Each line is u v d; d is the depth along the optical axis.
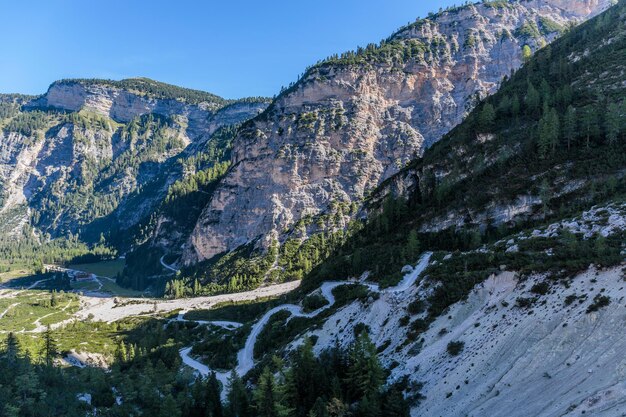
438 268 99.25
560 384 59.31
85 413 95.75
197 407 91.38
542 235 94.31
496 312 76.69
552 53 193.75
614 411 51.69
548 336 65.25
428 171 159.25
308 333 108.81
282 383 84.25
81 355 159.12
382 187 191.75
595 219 90.44
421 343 82.56
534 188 118.38
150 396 103.19
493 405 61.97
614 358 57.84
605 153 117.00
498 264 87.69
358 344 79.25
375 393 71.12
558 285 72.50
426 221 139.88
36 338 179.62
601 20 194.88
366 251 146.12
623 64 152.75
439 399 68.38
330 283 144.12
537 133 133.50
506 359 67.19
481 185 133.25
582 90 149.38
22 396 94.62
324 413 69.44
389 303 98.00
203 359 140.88
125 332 189.62
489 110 155.75
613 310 62.47
